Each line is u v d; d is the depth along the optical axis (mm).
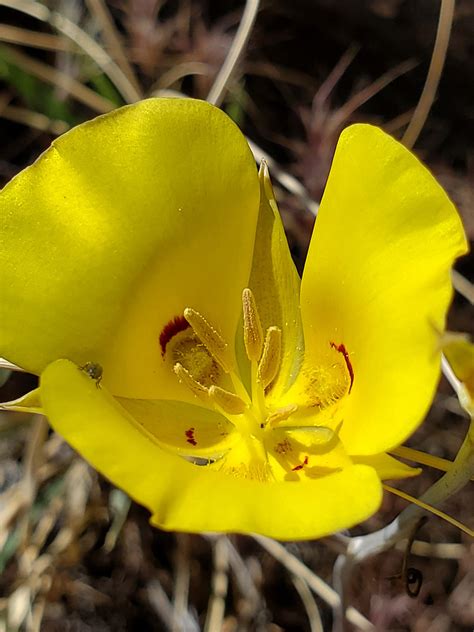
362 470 48
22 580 97
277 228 65
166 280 65
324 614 104
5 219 59
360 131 57
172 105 61
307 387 67
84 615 102
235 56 102
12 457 107
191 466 49
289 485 49
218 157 62
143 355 65
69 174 60
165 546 106
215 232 65
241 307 68
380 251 56
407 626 103
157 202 62
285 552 97
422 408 49
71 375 51
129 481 45
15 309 58
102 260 61
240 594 103
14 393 107
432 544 104
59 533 102
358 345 59
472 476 58
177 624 99
